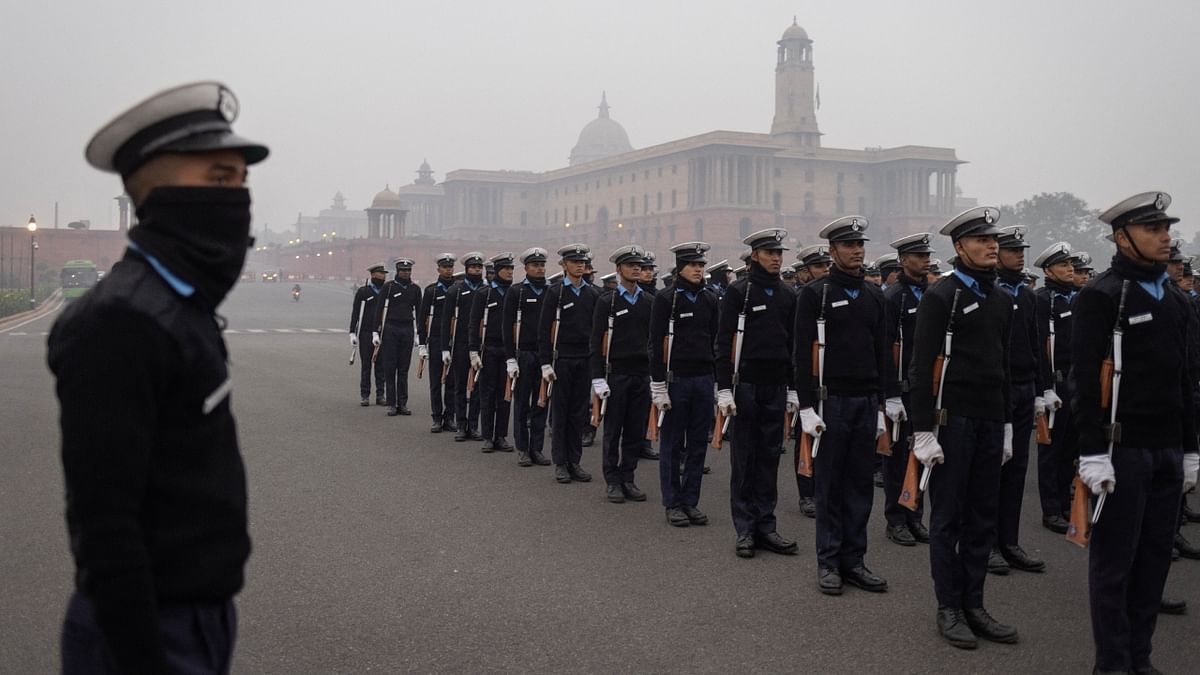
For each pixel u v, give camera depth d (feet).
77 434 6.25
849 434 20.72
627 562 22.57
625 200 426.51
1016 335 24.03
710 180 375.45
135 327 6.47
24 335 103.24
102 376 6.32
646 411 29.76
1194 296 31.40
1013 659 16.78
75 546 6.45
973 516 17.95
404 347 48.11
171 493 6.86
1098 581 15.37
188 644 7.00
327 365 74.64
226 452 7.28
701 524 26.50
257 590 20.06
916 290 27.22
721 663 16.31
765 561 22.95
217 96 7.29
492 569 21.77
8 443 36.76
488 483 31.60
